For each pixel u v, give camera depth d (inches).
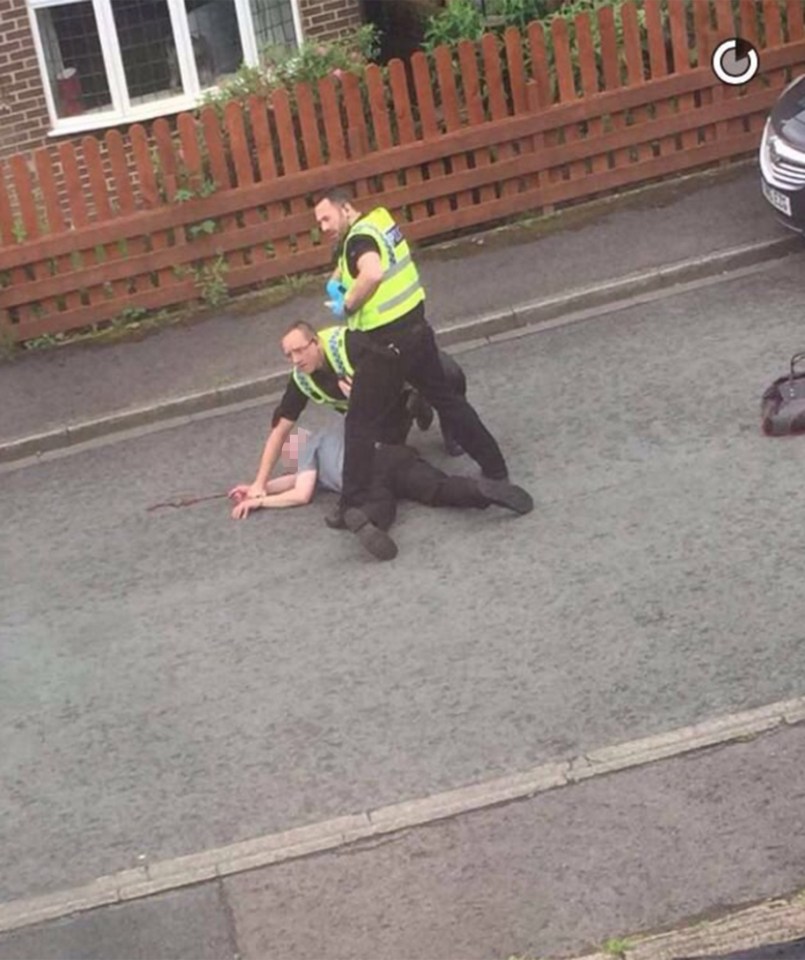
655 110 476.1
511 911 240.4
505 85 475.8
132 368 438.3
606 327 416.2
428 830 258.2
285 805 269.7
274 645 313.4
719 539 319.0
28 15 562.6
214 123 450.6
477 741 276.4
